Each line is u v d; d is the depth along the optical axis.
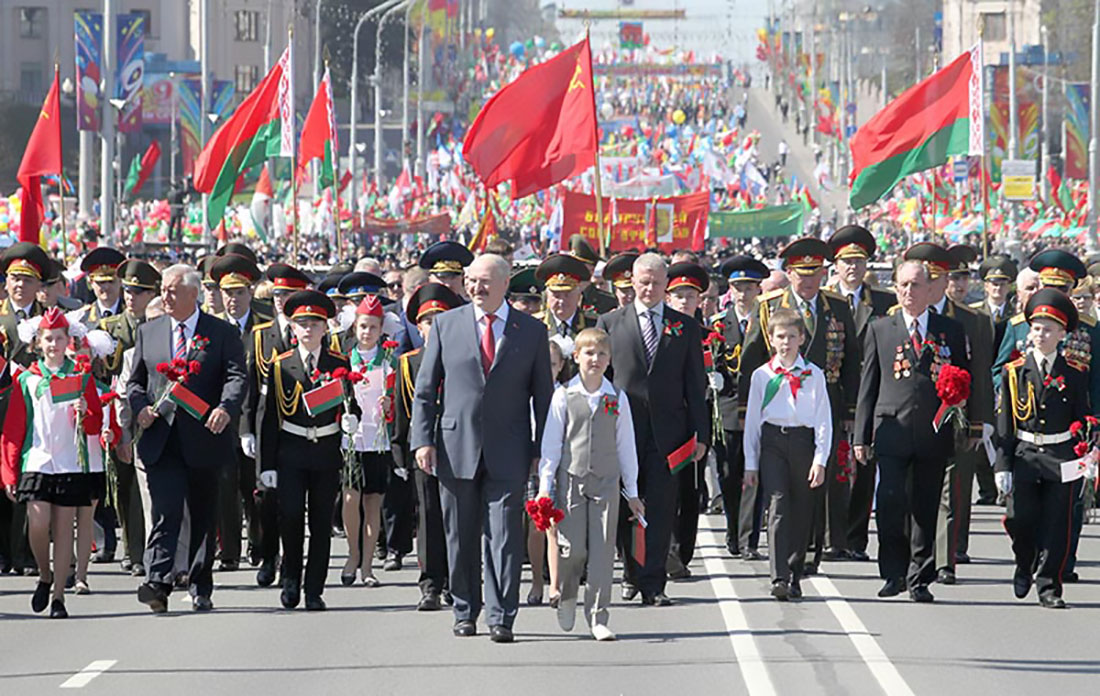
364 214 118.38
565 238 78.50
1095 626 28.55
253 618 29.80
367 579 33.50
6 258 35.28
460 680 24.53
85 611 30.69
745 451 31.48
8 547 35.28
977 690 23.84
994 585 32.69
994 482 44.44
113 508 36.59
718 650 26.56
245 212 116.19
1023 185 120.56
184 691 23.94
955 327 31.05
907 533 31.09
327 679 24.66
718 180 165.50
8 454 30.25
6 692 23.98
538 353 27.78
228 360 30.27
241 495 35.91
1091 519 41.88
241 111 60.47
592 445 27.59
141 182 117.25
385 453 33.44
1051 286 31.78
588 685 24.16
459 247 35.69
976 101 52.59
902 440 30.75
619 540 31.34
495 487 27.62
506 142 47.59
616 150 175.75
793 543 31.12
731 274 38.00
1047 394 30.23
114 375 35.59
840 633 27.89
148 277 36.22
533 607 30.98
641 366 30.81
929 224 131.62
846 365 35.12
